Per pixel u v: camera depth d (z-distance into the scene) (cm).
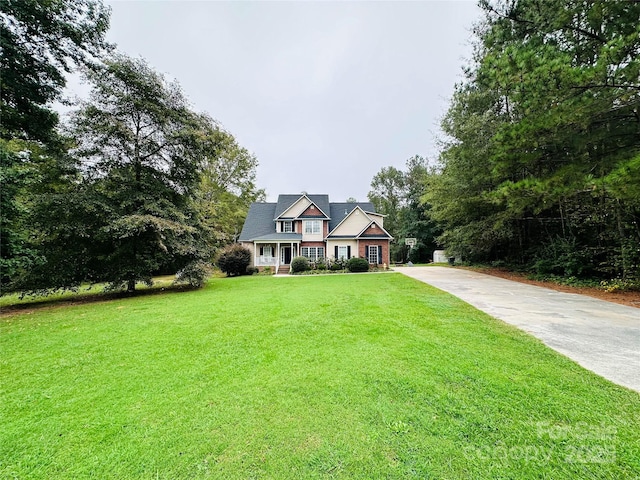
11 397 293
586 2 655
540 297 739
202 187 2602
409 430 225
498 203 812
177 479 185
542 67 618
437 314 563
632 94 578
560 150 794
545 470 182
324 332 475
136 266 1127
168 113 1170
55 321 624
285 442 216
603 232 947
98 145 1088
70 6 897
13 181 761
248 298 832
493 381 292
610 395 262
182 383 315
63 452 212
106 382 322
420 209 3381
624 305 639
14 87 877
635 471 178
